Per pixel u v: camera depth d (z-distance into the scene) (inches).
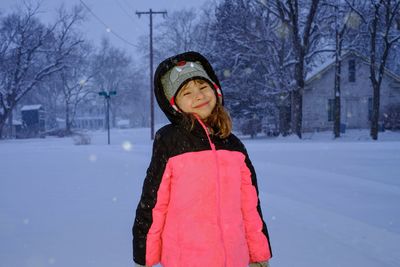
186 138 72.6
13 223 156.6
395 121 1171.9
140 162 373.7
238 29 1110.4
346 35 1096.8
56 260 115.4
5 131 1919.3
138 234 71.8
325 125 1225.4
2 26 1668.3
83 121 3745.1
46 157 439.2
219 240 70.1
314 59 1360.7
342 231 143.3
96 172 306.2
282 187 234.7
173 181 72.4
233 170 74.0
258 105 1104.8
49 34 1784.0
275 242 132.0
